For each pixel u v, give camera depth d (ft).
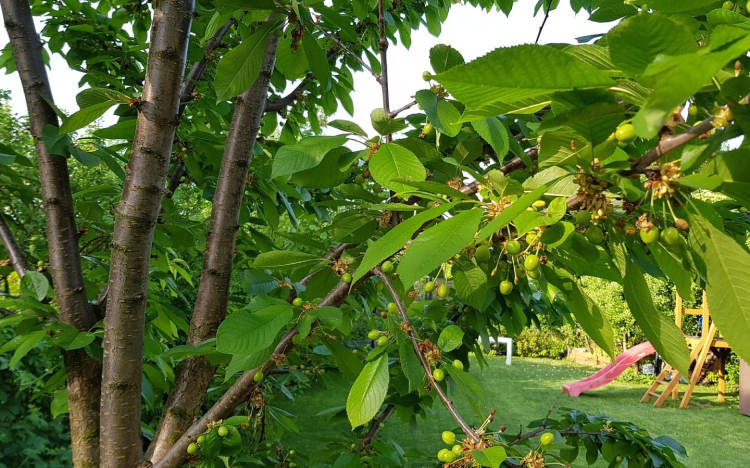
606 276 4.52
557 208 3.07
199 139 10.10
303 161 4.57
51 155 7.29
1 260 8.62
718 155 2.64
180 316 10.77
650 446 8.34
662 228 3.17
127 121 6.84
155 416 19.63
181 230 9.66
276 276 7.97
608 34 2.25
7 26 7.24
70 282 7.21
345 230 6.03
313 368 9.71
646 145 4.34
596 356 67.41
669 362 3.20
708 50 1.98
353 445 9.69
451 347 5.28
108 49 11.18
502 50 2.25
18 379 15.94
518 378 52.03
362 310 7.57
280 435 10.57
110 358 6.44
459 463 4.23
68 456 17.70
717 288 2.70
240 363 5.13
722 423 36.09
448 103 4.74
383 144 4.21
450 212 3.78
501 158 4.53
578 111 2.74
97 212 9.67
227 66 5.74
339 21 5.79
